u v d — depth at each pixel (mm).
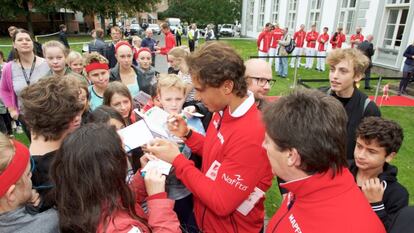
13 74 3152
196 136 1677
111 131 1089
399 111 7180
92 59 2965
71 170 989
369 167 1653
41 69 3240
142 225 1062
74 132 1071
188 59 1252
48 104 1236
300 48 13406
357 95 2080
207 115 2252
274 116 912
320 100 902
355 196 860
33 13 32281
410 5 10750
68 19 35594
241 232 1379
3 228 994
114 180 1019
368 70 9266
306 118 853
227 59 1170
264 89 1899
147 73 3955
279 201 3273
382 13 12219
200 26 48031
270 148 932
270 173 1318
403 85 8805
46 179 1217
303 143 836
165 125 1686
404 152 4688
